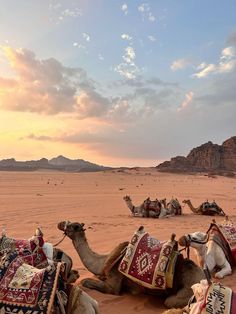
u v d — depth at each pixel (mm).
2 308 5809
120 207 26547
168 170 155750
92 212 23000
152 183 72500
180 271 8250
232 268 10773
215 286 5559
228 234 10875
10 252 6719
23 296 5816
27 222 17953
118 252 8852
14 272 6180
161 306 8188
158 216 22016
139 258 8414
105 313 7785
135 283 8633
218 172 159875
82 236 9367
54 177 77312
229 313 5301
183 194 43656
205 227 18297
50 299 5758
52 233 15289
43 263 7270
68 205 25953
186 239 9695
